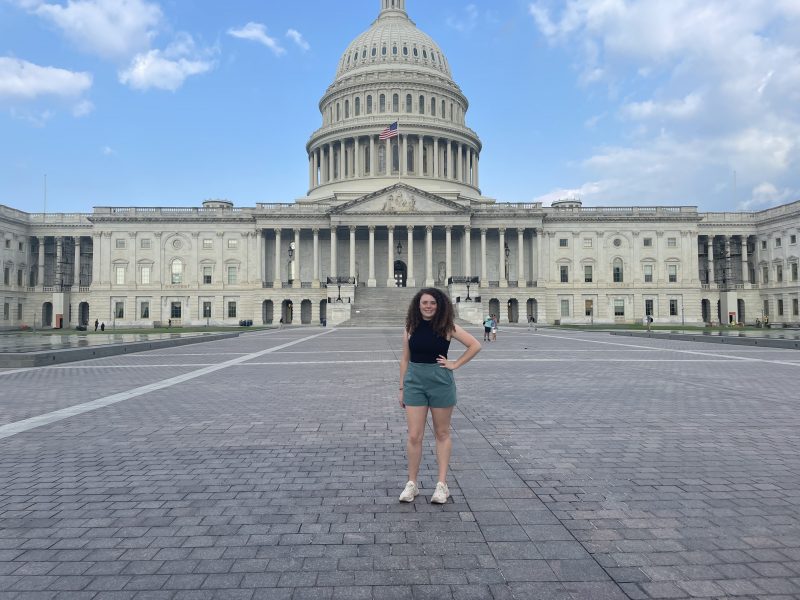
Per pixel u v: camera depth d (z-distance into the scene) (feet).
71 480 24.70
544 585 15.34
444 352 21.76
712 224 319.47
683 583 15.43
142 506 21.49
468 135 359.87
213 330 224.33
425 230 307.58
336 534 18.76
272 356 88.74
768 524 19.35
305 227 302.25
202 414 39.63
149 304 302.04
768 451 28.89
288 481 24.49
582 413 39.17
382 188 312.91
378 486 23.71
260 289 296.71
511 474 25.08
